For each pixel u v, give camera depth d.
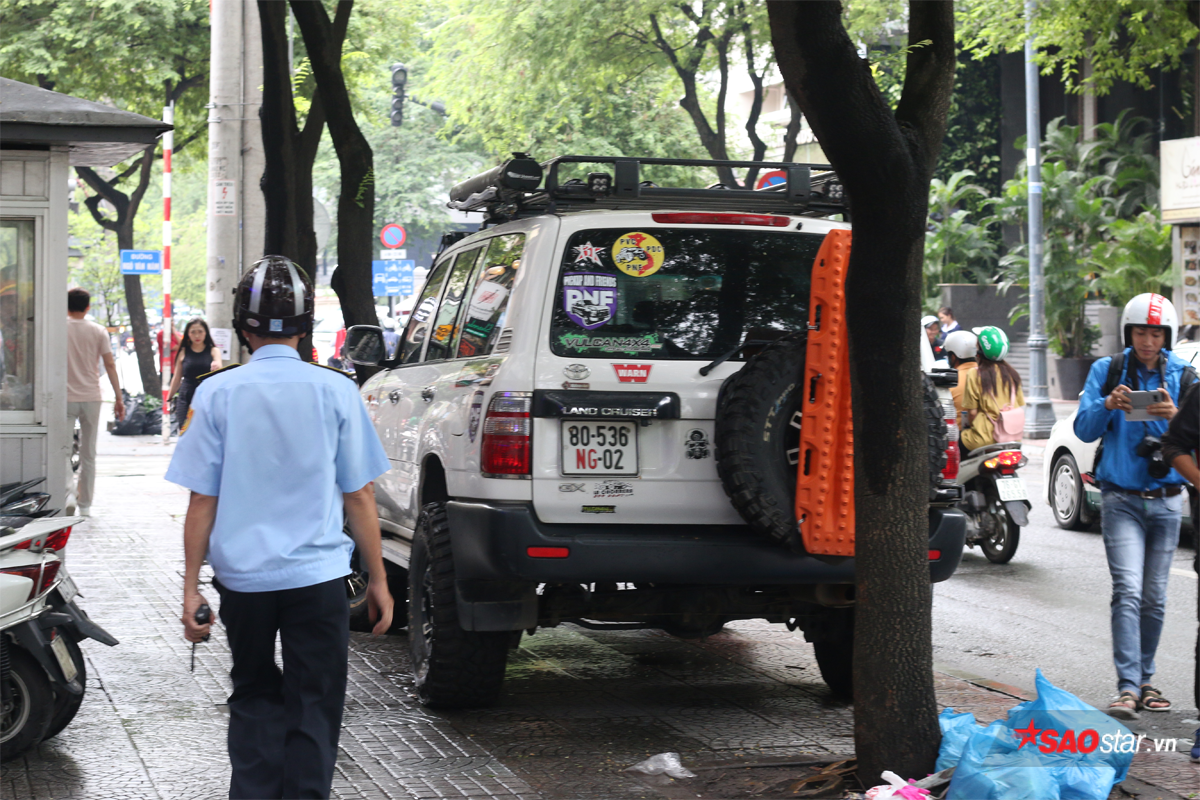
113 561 10.52
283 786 3.95
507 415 5.59
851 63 4.44
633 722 6.12
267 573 3.91
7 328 8.09
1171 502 6.28
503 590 5.81
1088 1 23.09
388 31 28.31
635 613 5.98
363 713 6.21
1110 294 30.08
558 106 27.47
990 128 39.00
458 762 5.43
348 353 7.79
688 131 30.67
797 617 6.32
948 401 6.16
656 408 5.62
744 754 5.58
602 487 5.61
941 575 6.02
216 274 16.17
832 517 5.37
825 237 5.80
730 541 5.64
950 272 35.22
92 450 13.45
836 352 5.35
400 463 7.20
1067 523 13.07
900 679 4.81
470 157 49.66
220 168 16.06
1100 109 35.59
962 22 25.86
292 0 9.80
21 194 7.98
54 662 5.32
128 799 4.95
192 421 3.96
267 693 4.10
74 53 26.17
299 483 3.96
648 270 5.89
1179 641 8.18
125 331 57.78
